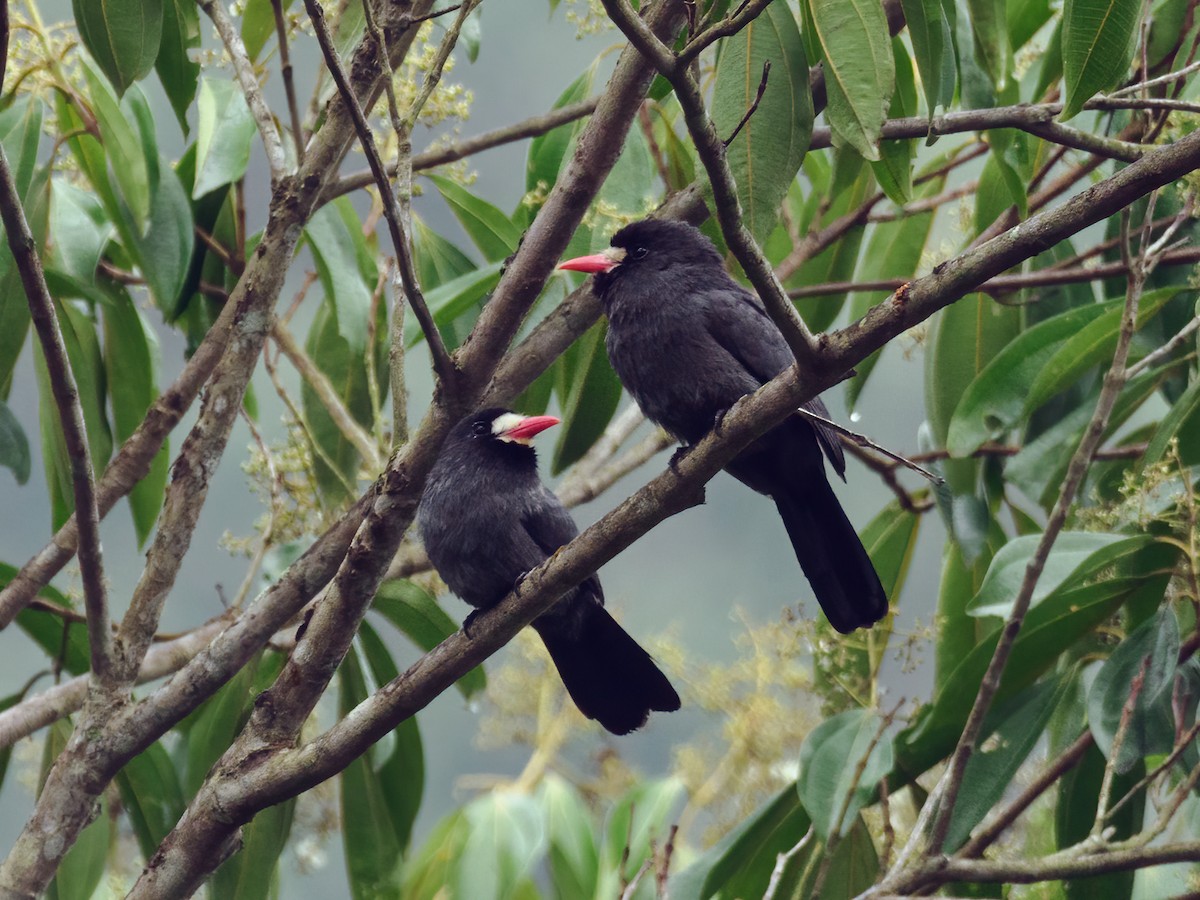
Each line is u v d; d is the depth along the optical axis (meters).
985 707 8.22
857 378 11.94
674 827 7.92
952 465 11.38
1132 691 8.45
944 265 6.09
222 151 10.40
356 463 11.88
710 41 5.76
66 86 10.41
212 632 10.10
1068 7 7.48
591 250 10.52
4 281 10.02
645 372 9.38
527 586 7.27
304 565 8.63
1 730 8.97
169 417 9.34
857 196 12.50
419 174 11.04
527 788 13.35
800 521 9.09
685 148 11.12
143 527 10.85
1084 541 8.95
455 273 11.46
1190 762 9.23
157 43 9.32
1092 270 10.57
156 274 10.07
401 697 7.43
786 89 8.01
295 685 8.05
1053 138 9.32
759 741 12.32
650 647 12.76
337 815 11.61
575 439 10.79
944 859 8.18
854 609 8.98
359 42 9.23
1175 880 9.78
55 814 8.12
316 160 8.77
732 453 6.82
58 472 10.45
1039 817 11.17
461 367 8.08
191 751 10.16
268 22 10.53
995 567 8.92
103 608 8.08
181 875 7.87
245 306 8.71
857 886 9.97
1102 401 7.97
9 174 6.99
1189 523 8.91
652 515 7.02
